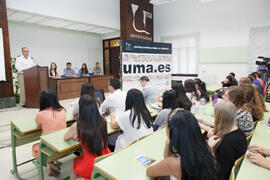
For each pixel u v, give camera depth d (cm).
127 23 764
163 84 689
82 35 976
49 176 226
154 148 155
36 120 202
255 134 187
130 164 131
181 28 821
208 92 507
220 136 143
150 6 862
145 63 622
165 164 101
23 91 551
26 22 759
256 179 117
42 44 834
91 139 145
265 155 145
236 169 139
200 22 768
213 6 731
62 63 909
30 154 281
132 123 185
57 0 620
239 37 688
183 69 838
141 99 191
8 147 302
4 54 512
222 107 142
